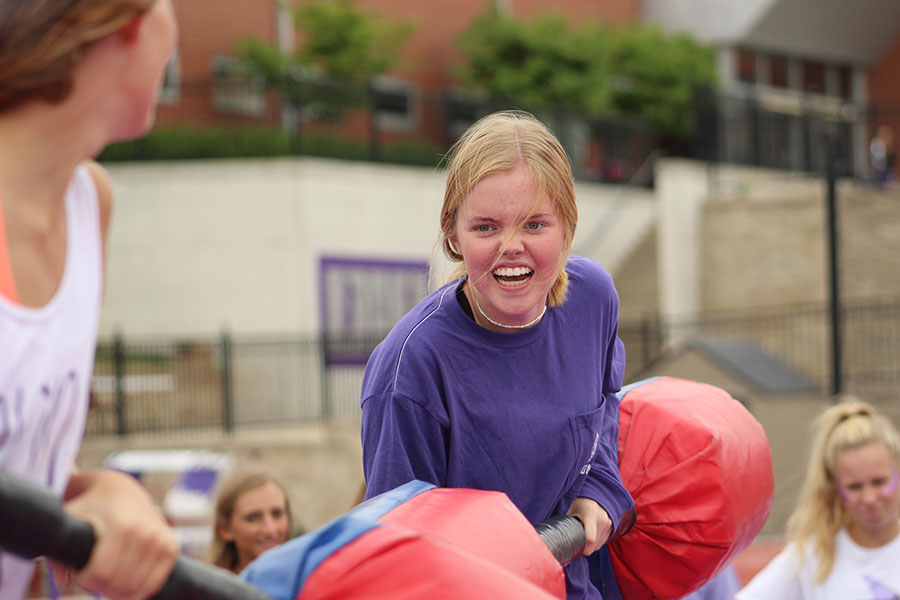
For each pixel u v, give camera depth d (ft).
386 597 4.75
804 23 87.56
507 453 7.31
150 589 3.77
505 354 7.32
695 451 8.91
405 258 56.13
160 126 55.36
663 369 37.32
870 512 12.37
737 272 62.75
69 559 3.59
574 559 8.04
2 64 3.56
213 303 52.90
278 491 13.99
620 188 66.74
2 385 3.60
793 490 32.48
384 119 64.75
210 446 42.29
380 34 63.57
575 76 68.08
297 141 53.83
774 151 68.59
